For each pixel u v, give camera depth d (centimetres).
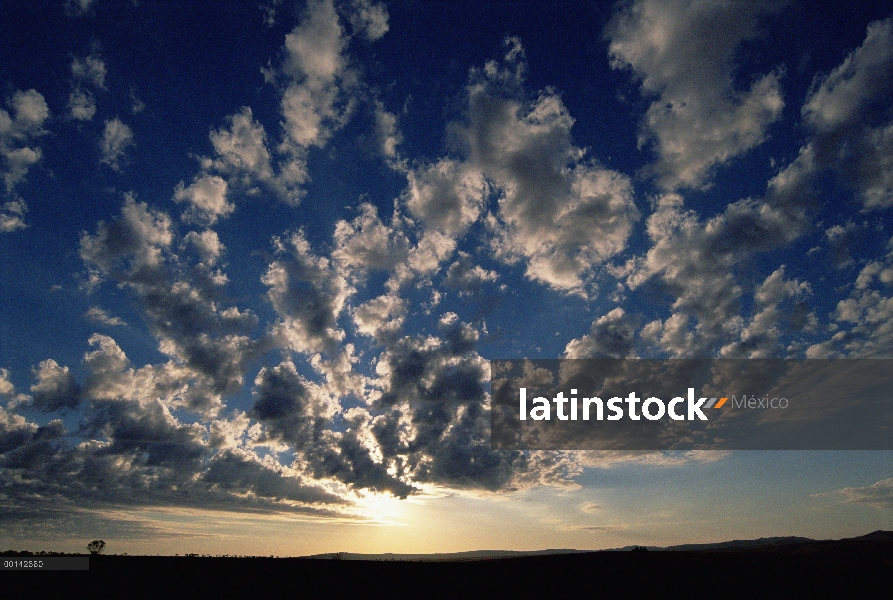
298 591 4588
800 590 4281
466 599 4266
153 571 5331
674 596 4194
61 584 4716
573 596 4312
